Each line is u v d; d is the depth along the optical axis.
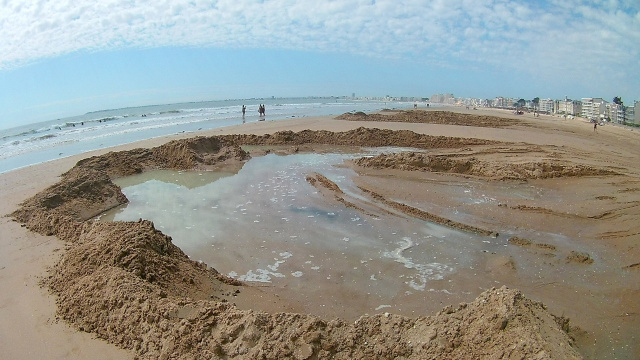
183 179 14.81
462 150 19.56
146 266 6.55
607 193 12.21
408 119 35.47
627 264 7.81
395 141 21.83
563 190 12.75
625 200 11.44
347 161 17.23
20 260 7.99
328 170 15.66
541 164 14.87
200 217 10.59
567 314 6.15
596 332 5.72
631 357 5.20
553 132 27.81
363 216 10.55
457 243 8.84
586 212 10.62
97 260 6.81
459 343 4.53
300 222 10.13
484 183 13.59
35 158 19.11
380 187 13.12
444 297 6.63
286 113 48.50
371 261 7.97
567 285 7.06
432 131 26.95
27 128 40.12
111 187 12.37
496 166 14.87
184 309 5.37
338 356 4.54
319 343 4.62
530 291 6.85
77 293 6.18
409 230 9.60
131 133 27.22
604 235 9.20
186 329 4.94
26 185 13.60
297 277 7.33
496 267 7.69
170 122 35.56
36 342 5.39
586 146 21.25
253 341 4.71
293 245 8.75
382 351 4.58
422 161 15.53
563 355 4.04
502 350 4.20
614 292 6.83
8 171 15.90
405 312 6.18
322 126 29.55
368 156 18.31
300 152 19.92
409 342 4.69
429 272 7.51
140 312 5.42
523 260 8.02
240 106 77.12
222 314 5.21
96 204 11.38
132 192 13.20
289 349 4.52
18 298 6.52
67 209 10.71
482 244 8.80
